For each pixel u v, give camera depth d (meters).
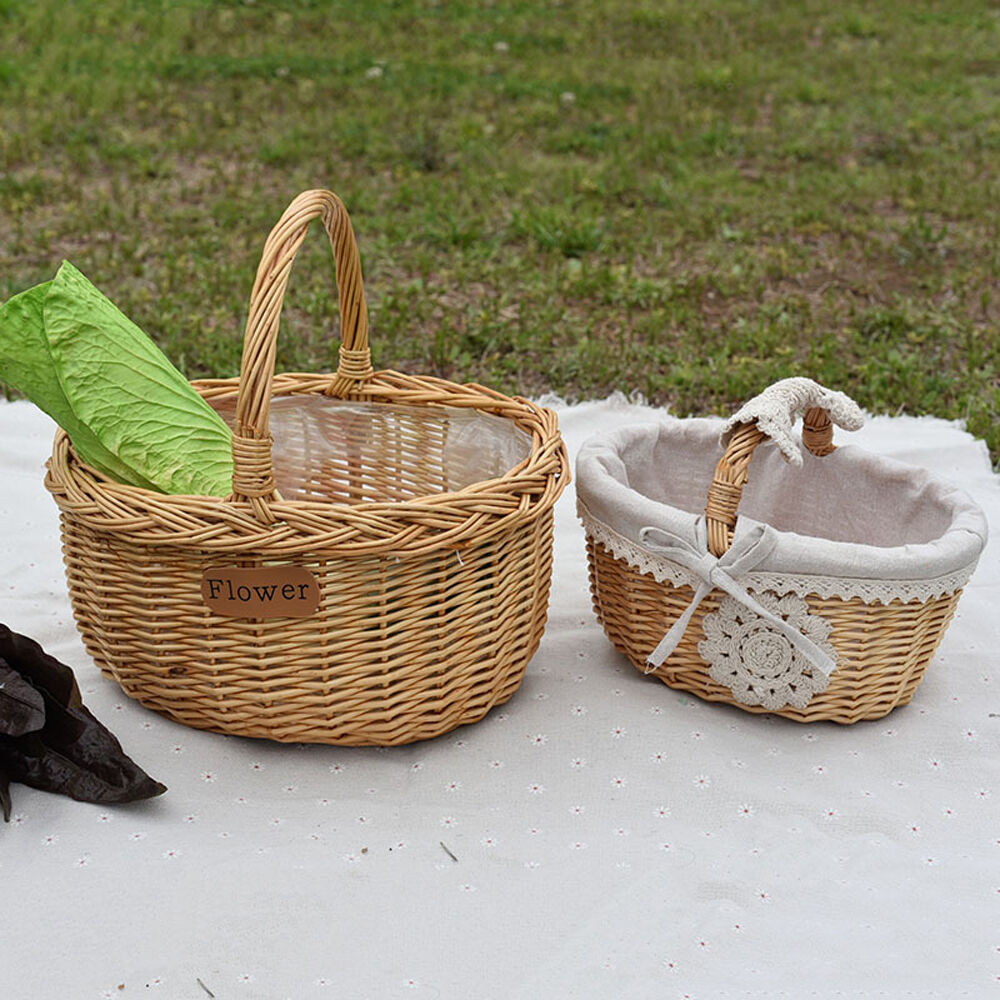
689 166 3.39
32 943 1.09
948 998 1.07
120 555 1.21
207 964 1.08
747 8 5.98
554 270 2.51
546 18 5.57
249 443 1.15
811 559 1.22
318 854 1.16
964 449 1.79
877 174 3.32
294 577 1.17
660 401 1.93
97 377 1.26
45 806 1.19
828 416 1.39
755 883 1.15
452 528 1.19
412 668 1.22
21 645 1.18
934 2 6.27
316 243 2.71
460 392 1.42
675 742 1.28
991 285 2.50
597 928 1.11
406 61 4.62
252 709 1.23
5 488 1.67
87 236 2.64
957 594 1.29
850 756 1.27
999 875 1.17
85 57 4.37
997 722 1.32
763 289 2.42
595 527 1.32
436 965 1.08
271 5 5.39
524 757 1.26
